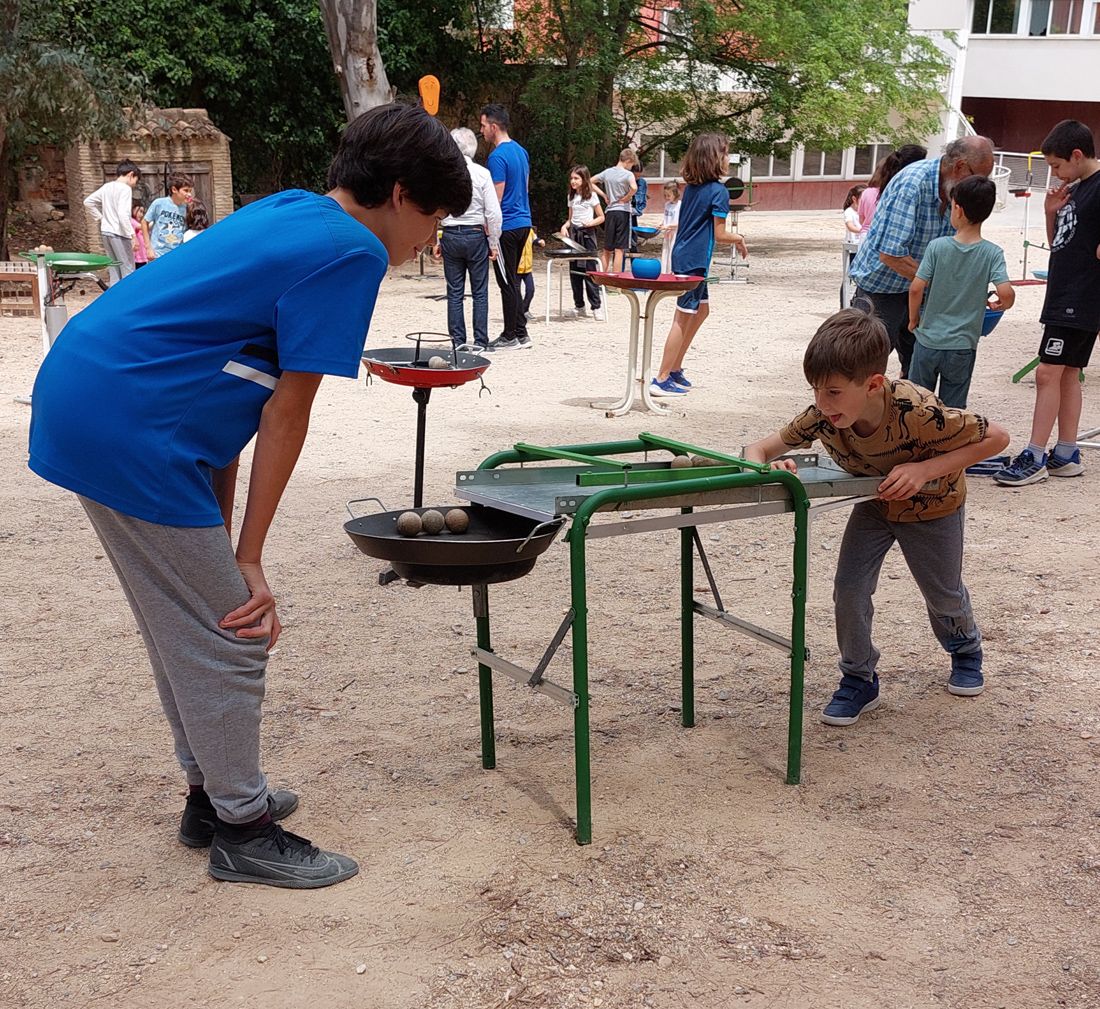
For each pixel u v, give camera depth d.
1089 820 3.07
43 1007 2.34
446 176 2.48
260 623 2.59
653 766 3.37
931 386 6.07
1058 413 6.65
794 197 29.70
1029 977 2.44
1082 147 6.06
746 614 4.59
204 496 2.42
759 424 7.88
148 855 2.91
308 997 2.37
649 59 22.00
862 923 2.62
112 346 2.31
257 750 2.70
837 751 3.47
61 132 15.57
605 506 2.78
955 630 3.78
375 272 2.38
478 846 2.94
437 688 3.93
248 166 21.84
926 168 6.09
